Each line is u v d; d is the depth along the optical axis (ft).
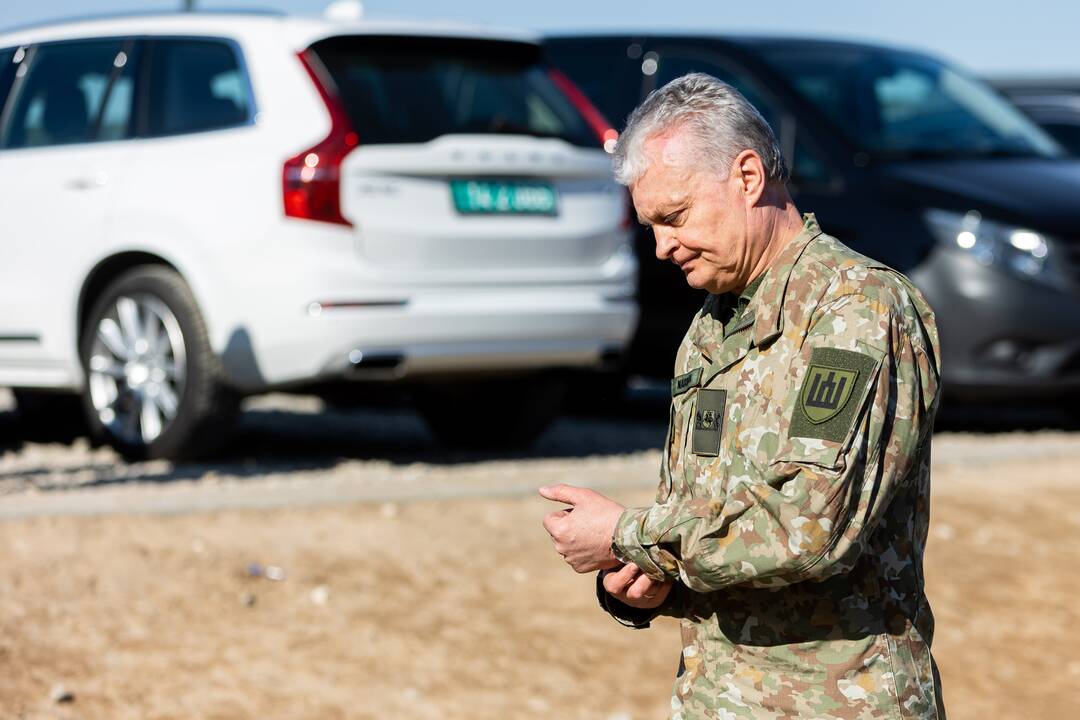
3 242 25.53
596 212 24.45
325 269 21.76
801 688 8.42
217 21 24.18
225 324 22.56
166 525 19.49
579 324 23.90
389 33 23.34
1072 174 31.42
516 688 16.61
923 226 29.14
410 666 16.75
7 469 23.61
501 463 25.34
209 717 15.19
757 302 8.29
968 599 20.53
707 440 8.45
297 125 22.31
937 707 8.65
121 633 16.66
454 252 22.72
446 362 22.81
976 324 28.86
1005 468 26.96
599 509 8.75
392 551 19.60
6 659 15.70
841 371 7.77
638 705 16.53
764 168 8.31
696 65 32.24
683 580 8.30
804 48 32.58
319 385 22.59
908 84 32.78
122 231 23.80
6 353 25.85
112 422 24.29
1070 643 19.49
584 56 33.71
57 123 25.50
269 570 18.52
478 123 23.38
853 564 7.86
